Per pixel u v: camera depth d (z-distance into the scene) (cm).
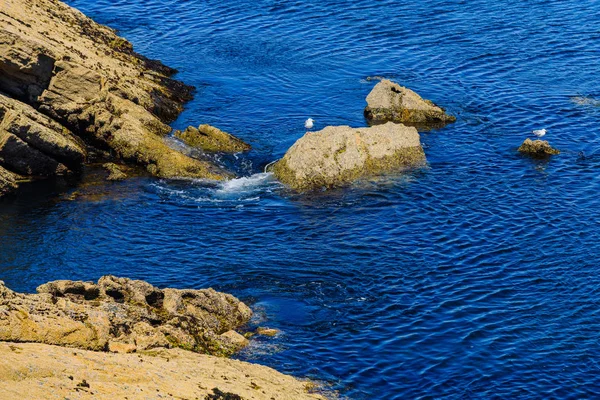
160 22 15450
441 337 7438
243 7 15900
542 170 10550
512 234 9138
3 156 10194
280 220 9519
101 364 5991
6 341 6047
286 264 8581
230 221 9506
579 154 10919
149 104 11912
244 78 13388
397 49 14150
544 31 14600
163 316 7256
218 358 6825
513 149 11119
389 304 7925
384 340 7388
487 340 7400
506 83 12975
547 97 12506
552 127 11669
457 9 15525
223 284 8212
